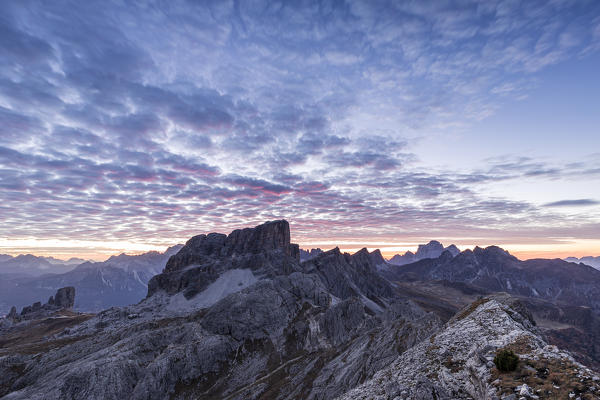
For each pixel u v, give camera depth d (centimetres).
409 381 2850
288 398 8144
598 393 1560
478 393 2081
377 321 12788
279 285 18725
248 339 14188
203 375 11719
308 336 14038
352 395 3559
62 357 13338
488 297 4512
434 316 7050
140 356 11794
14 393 10388
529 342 2408
